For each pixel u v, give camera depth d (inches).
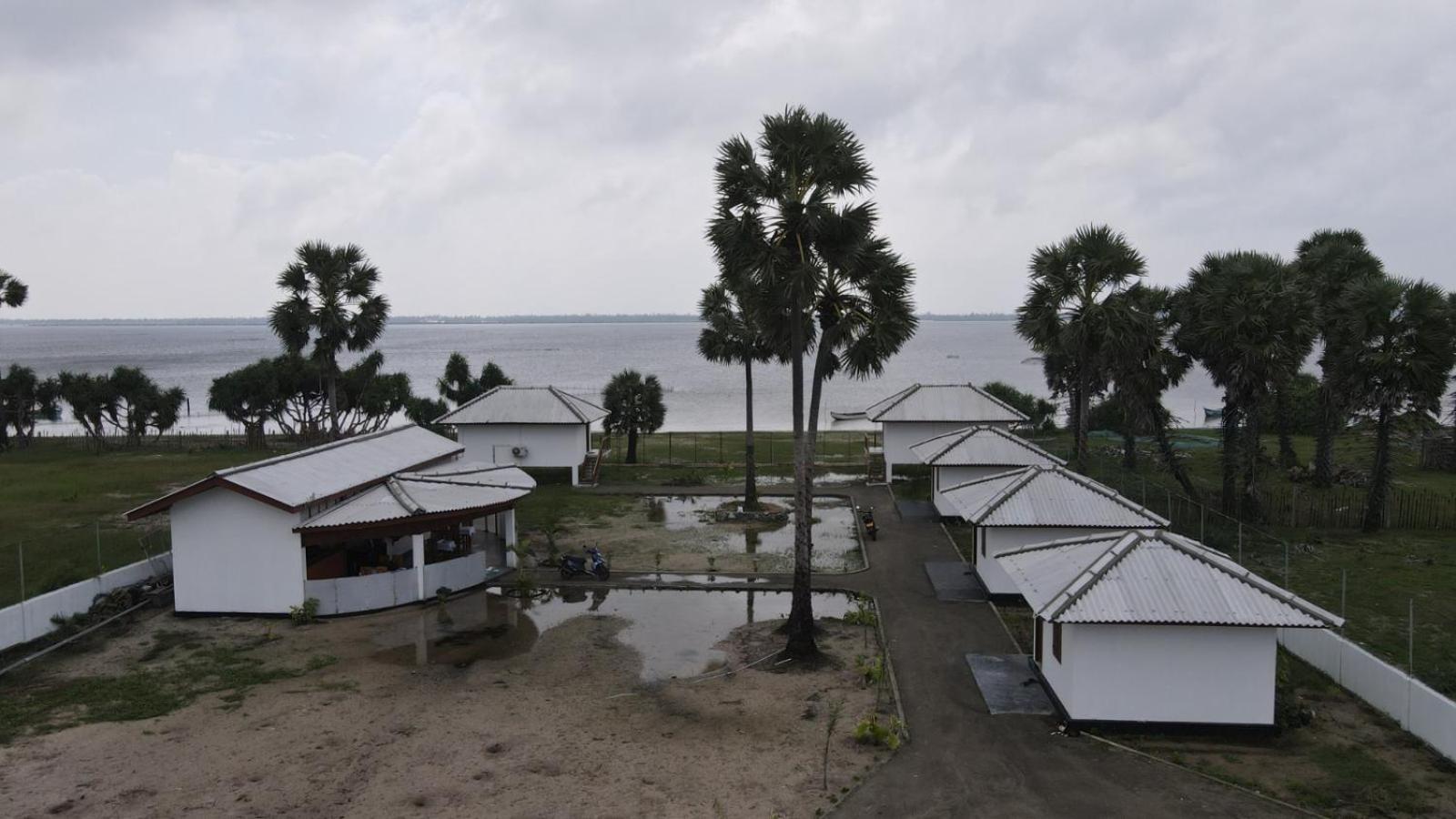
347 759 653.9
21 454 2271.2
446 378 2689.5
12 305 2202.3
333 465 1171.9
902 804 592.4
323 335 1738.4
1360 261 1608.0
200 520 987.9
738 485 1843.0
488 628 970.1
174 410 2566.4
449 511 1063.6
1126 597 695.1
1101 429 2583.7
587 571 1172.5
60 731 698.8
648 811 579.2
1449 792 598.5
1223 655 690.2
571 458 1846.7
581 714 738.8
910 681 816.9
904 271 900.0
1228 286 1321.4
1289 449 1852.9
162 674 824.3
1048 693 773.9
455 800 593.0
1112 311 1355.8
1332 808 582.6
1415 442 1984.5
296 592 990.4
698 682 811.4
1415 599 999.6
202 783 615.5
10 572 1089.4
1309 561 1168.2
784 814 577.0
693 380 6028.5
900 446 1839.3
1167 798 599.2
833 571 1201.4
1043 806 589.0
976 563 1155.3
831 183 885.8
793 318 899.4
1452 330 1278.3
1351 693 768.3
